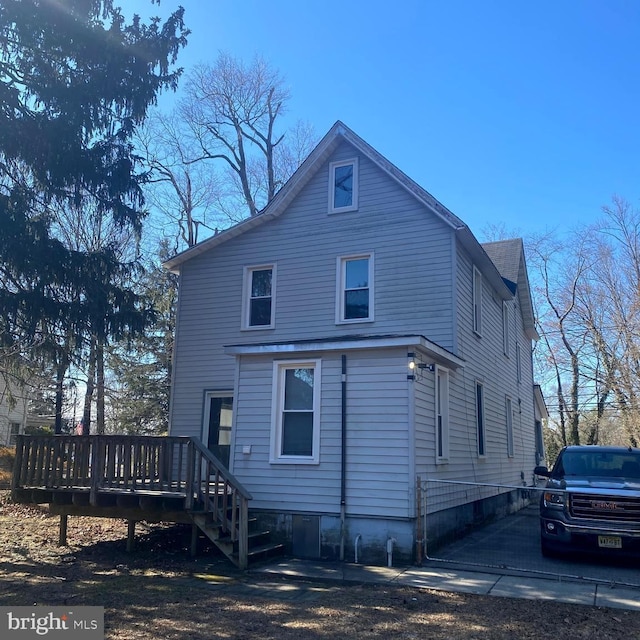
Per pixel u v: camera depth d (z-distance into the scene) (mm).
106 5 11656
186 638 5820
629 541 8805
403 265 13430
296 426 10766
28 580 8250
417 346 10016
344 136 14484
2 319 10797
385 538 9547
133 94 11773
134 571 8938
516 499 18766
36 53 11039
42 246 10672
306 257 14625
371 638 5871
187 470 9602
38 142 10680
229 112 27938
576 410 31078
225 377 14984
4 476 20297
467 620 6477
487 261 14781
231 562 9508
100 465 10266
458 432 12625
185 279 16094
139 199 12289
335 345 10344
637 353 25531
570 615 6688
